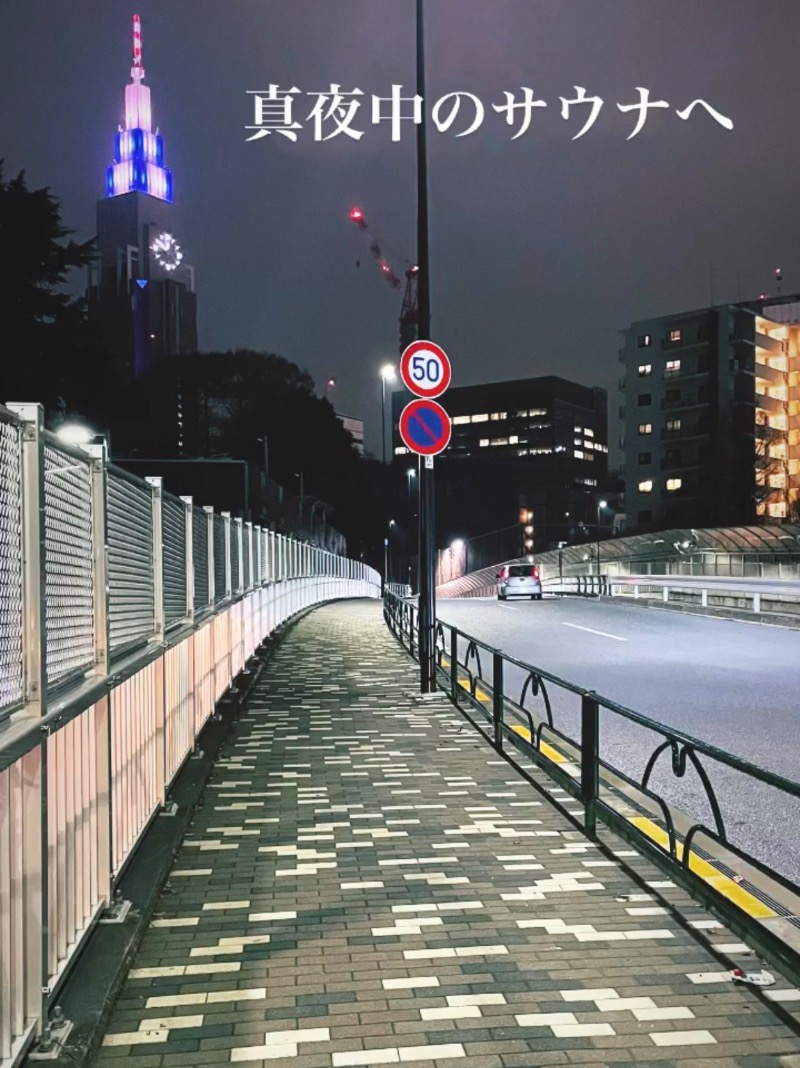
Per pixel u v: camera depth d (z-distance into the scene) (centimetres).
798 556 4334
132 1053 308
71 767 344
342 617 2742
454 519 11256
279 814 619
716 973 370
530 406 13325
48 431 306
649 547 5522
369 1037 319
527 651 1712
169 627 619
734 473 7494
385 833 575
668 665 1480
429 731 929
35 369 3456
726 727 945
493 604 3378
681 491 7681
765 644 1806
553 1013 336
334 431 8762
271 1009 339
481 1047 312
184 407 8019
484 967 375
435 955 388
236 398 8144
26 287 3428
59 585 329
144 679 525
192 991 354
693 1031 322
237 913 437
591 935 409
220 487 4281
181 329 19700
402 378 1143
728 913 410
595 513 11581
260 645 1605
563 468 12812
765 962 378
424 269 1160
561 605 3253
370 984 360
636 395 7962
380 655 1659
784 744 864
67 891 336
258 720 992
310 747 848
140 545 513
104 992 331
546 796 666
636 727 948
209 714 900
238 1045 313
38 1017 287
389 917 432
